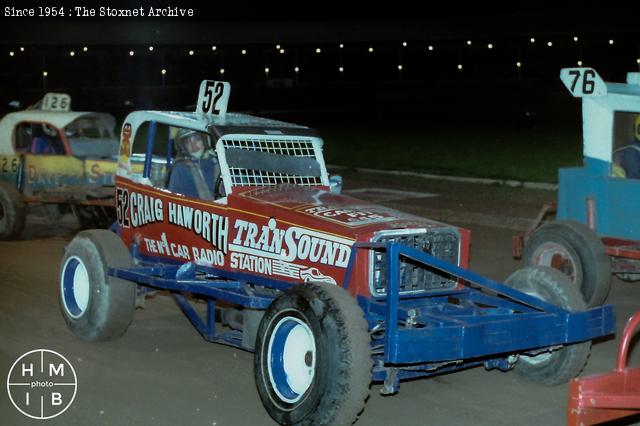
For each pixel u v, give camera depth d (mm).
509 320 5711
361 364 5238
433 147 23453
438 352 5395
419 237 6102
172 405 6195
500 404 6293
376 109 37125
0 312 8539
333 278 6031
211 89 7781
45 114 13016
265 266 6508
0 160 12844
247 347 6504
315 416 5309
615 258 8977
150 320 8398
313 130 7555
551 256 8648
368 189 16609
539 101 38562
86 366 7008
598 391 4777
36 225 13391
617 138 8859
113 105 36531
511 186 16859
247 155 7008
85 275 7477
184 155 7840
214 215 6910
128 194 7766
